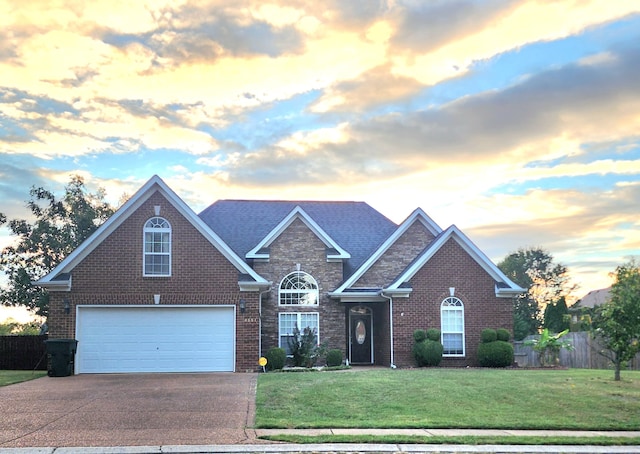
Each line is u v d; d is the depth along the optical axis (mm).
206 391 16672
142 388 17422
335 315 26969
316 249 27312
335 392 15953
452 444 11211
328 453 10570
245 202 31141
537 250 66250
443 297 25688
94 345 22672
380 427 12477
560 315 45125
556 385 17391
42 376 21406
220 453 10430
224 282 23422
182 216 23516
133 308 23031
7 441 11094
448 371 21328
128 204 23172
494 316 25828
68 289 22703
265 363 22797
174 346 23000
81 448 10547
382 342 26922
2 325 49406
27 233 41875
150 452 10359
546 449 10977
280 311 26766
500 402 15117
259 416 13328
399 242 27938
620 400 15422
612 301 19031
